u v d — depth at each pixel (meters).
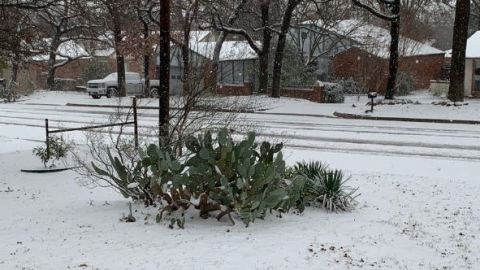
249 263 5.92
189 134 9.94
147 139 13.37
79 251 6.27
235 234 7.04
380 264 6.05
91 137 18.31
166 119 10.77
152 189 7.74
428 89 42.84
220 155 7.49
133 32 21.73
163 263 5.87
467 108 26.53
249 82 38.69
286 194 7.37
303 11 42.66
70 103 37.06
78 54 50.00
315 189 8.73
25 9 13.85
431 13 62.25
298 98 35.56
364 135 18.73
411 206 8.99
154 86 41.84
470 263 6.20
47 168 11.73
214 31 35.75
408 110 26.81
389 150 15.46
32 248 6.39
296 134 18.77
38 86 50.44
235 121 17.72
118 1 17.48
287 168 9.62
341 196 8.72
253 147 7.97
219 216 7.61
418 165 13.09
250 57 42.06
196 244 6.57
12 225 7.46
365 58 40.59
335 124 22.52
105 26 18.70
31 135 19.22
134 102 14.43
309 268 5.82
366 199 9.49
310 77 41.75
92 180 9.87
